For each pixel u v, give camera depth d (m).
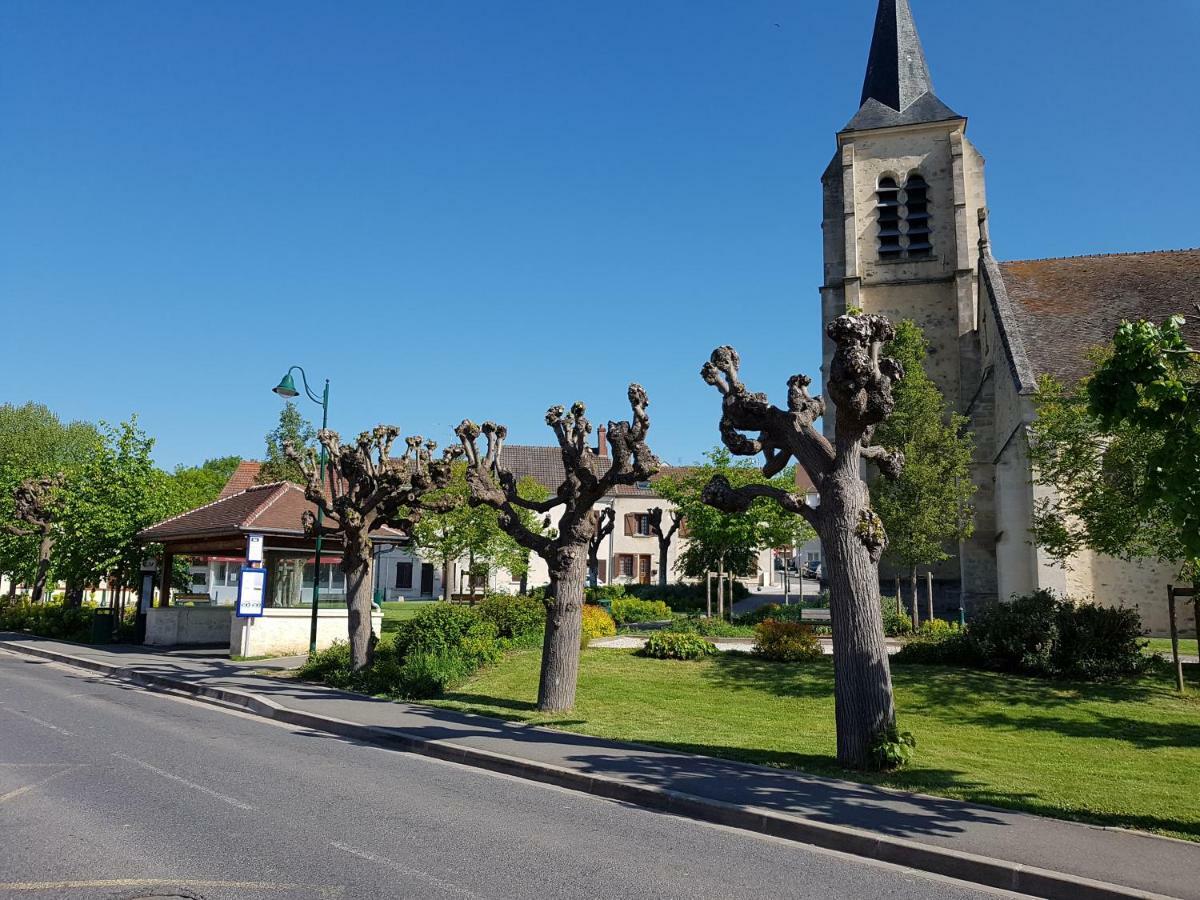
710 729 12.33
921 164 32.81
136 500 28.84
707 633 24.59
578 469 13.66
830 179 34.03
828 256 33.56
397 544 23.84
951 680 15.31
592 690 15.17
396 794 8.41
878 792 8.62
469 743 10.82
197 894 5.48
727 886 6.00
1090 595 21.02
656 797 8.42
